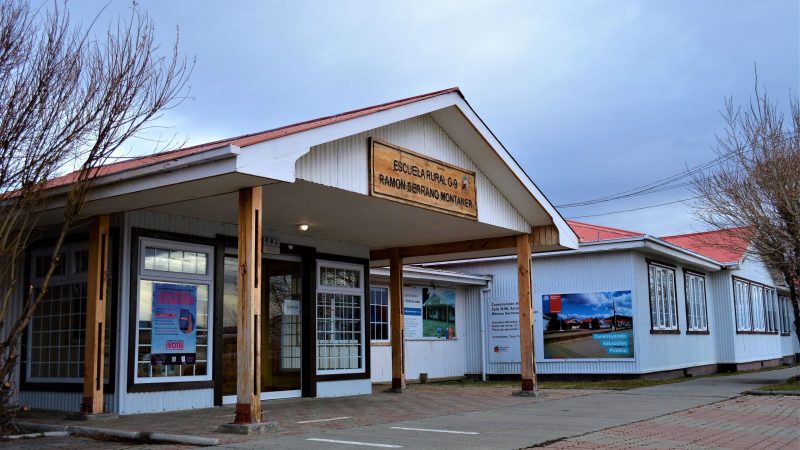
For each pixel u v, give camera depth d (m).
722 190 17.91
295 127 11.07
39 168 9.02
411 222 13.76
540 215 15.38
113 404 10.94
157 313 11.65
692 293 24.56
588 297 20.64
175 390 11.74
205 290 12.52
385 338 20.39
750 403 13.27
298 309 14.90
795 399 13.99
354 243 16.34
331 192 10.77
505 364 22.25
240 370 9.20
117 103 9.45
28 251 12.66
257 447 7.89
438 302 22.31
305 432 9.16
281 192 10.74
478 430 9.48
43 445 8.53
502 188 14.66
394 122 11.37
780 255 17.06
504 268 22.80
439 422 10.37
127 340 11.13
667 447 8.14
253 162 8.62
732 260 26.30
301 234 14.87
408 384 20.22
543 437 8.80
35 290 12.45
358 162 10.94
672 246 21.27
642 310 20.20
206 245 12.55
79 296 11.85
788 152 16.83
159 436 8.64
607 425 10.00
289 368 14.55
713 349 25.84
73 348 11.77
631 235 21.59
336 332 15.62
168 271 11.89
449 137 13.34
